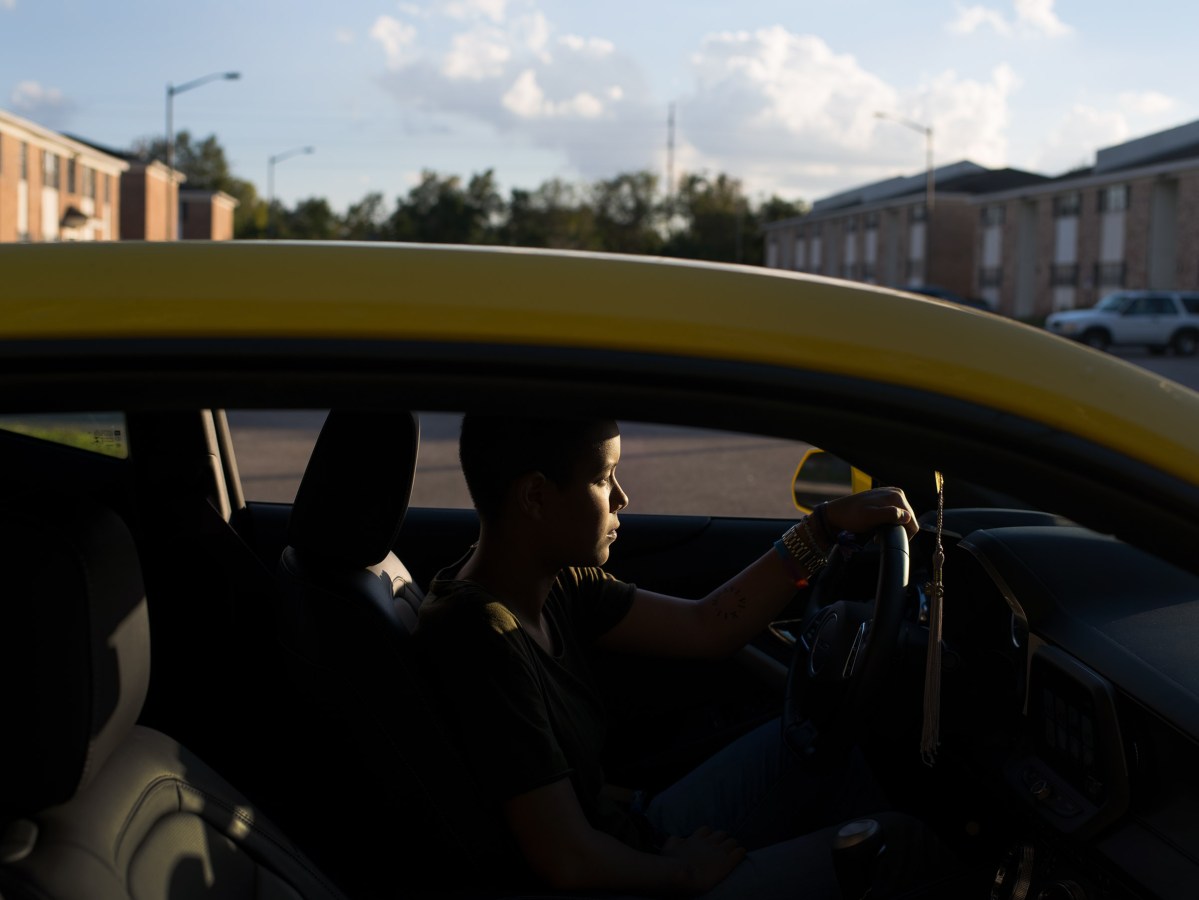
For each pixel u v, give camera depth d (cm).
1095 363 86
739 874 147
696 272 86
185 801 113
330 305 81
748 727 241
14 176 4206
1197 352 2892
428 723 141
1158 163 4356
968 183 6069
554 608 166
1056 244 4834
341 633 144
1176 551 81
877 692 157
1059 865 135
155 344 79
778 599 176
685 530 281
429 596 151
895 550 160
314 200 11269
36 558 96
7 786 96
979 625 162
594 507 141
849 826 133
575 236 9800
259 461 250
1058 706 139
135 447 214
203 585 211
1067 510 82
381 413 151
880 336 83
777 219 9675
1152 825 124
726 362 81
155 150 11031
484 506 144
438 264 84
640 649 177
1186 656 135
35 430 217
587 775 152
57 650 96
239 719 205
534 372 80
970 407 81
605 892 139
